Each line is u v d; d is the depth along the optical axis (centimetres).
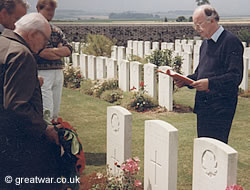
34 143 257
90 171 452
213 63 371
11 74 236
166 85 803
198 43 1792
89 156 516
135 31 2470
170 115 771
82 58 1199
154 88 856
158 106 839
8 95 235
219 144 299
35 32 254
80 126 687
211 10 364
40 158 262
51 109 471
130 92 915
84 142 584
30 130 246
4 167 251
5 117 242
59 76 482
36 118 245
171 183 351
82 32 2364
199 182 323
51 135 272
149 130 374
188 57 1196
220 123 375
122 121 402
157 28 2483
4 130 245
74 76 1170
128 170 367
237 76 357
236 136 621
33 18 255
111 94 922
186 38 2506
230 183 288
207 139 312
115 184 384
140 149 548
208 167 309
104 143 580
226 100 370
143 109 821
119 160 416
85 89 1045
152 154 372
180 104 865
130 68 940
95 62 1135
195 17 371
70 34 2345
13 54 238
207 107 379
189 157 514
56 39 464
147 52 1770
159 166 362
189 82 373
